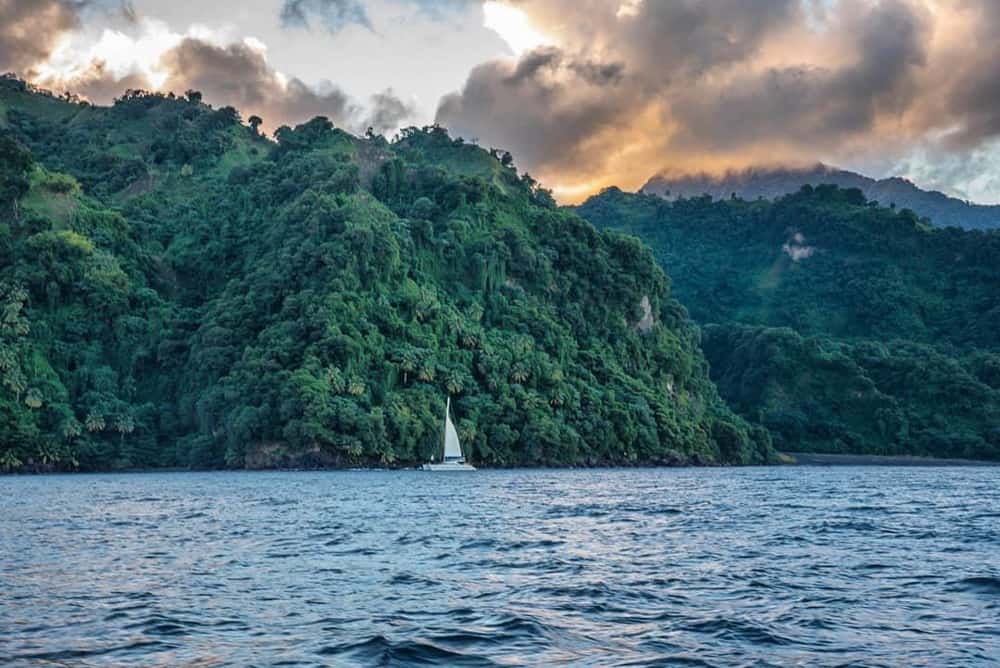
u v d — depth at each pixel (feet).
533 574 129.49
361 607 104.06
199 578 126.93
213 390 643.04
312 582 123.03
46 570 135.03
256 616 98.89
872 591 114.52
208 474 554.46
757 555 150.71
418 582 122.52
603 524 208.85
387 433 612.70
